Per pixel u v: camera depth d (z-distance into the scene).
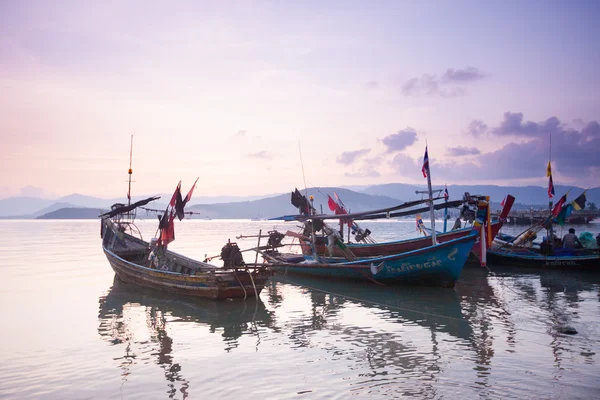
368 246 27.22
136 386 9.22
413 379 9.31
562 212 27.38
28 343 12.29
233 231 100.12
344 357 10.85
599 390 8.59
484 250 18.75
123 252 25.77
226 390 8.95
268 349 11.62
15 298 18.69
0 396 8.77
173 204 21.19
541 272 25.42
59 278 24.14
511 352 10.95
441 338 12.33
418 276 19.89
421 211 24.16
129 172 30.61
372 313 15.63
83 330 13.64
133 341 12.47
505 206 25.09
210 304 17.42
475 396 8.42
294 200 28.48
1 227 119.94
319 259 25.16
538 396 8.37
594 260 24.33
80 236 69.88
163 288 19.59
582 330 12.90
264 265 18.50
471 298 17.97
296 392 8.77
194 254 38.88
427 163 20.97
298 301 18.08
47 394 8.86
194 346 11.95
